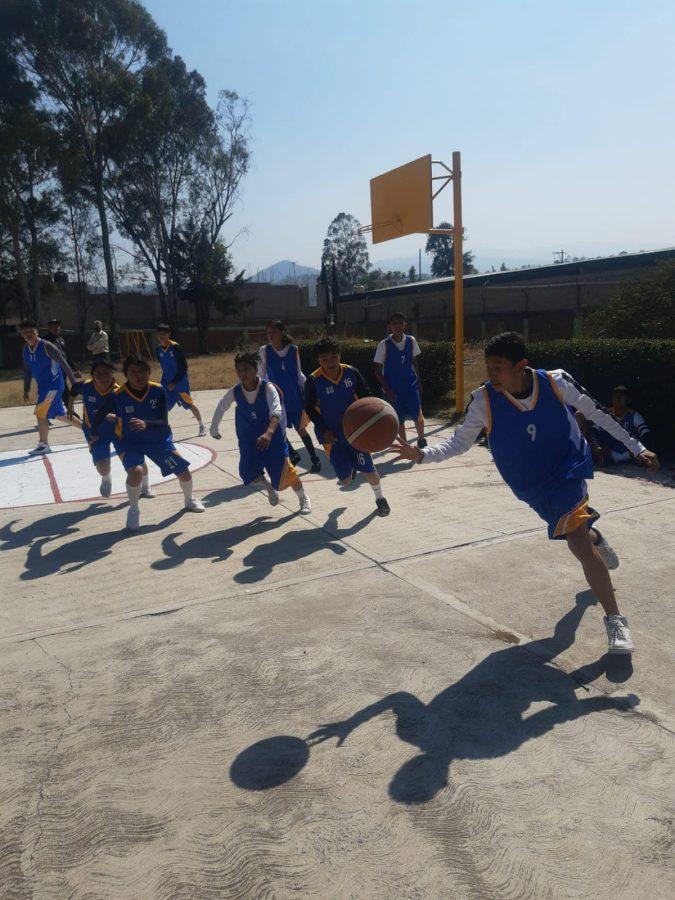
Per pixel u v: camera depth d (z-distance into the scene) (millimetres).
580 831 2428
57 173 37125
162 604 4527
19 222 38688
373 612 4254
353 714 3197
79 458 9438
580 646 3723
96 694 3461
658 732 2967
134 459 6129
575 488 3562
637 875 2230
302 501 6414
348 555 5266
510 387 3498
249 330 44719
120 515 6629
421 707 3229
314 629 4062
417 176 11508
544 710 3164
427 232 11492
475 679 3447
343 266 83562
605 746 2887
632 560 4828
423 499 6703
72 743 3068
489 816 2520
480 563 4957
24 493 7652
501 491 6848
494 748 2908
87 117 37625
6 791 2771
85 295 44625
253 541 5703
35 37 34531
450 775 2750
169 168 41094
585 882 2213
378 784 2719
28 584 4980
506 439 3602
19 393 19172
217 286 41938
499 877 2248
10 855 2438
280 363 8039
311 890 2236
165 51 38812
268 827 2520
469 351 20281
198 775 2822
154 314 51094
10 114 35062
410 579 4738
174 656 3809
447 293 37594
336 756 2898
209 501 7008
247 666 3666
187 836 2496
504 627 3988
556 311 31656
